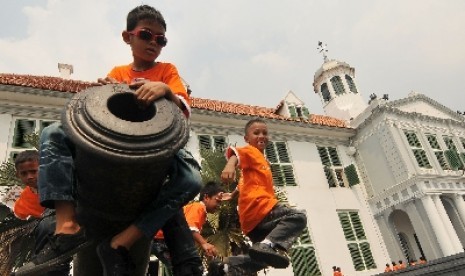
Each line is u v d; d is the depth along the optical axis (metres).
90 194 1.32
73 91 13.50
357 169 21.25
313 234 17.33
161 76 2.07
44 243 2.43
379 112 20.67
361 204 19.80
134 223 1.40
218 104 20.09
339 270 16.12
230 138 17.44
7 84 12.53
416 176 18.33
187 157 1.64
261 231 3.00
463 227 19.25
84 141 1.12
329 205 18.64
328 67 28.11
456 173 20.59
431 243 17.48
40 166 1.32
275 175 18.12
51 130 1.39
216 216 9.59
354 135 21.89
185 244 1.73
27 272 1.41
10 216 3.93
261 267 2.89
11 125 12.80
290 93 22.05
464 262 3.92
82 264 1.83
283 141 19.47
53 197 1.27
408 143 20.03
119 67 2.22
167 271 11.94
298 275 15.84
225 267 2.60
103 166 1.16
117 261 1.53
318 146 20.50
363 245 18.41
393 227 19.09
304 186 18.50
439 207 18.17
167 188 1.48
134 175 1.21
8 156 12.26
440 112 23.75
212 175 10.41
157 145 1.17
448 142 22.61
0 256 3.50
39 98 13.34
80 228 1.39
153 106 1.34
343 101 26.38
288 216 2.89
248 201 3.06
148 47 2.00
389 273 4.91
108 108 1.32
